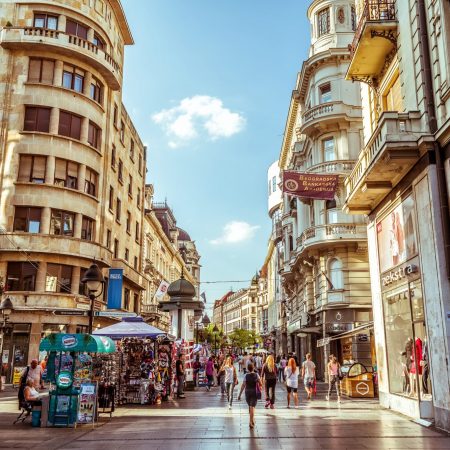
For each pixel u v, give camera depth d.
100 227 32.41
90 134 32.25
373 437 10.57
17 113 29.53
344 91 31.44
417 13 13.01
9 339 27.30
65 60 31.02
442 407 11.31
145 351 18.38
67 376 12.77
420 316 12.77
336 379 17.95
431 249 11.91
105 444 10.09
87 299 29.97
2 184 28.66
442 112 11.80
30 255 28.20
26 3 30.97
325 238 29.53
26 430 11.97
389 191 15.22
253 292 127.88
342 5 33.41
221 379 20.88
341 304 28.80
